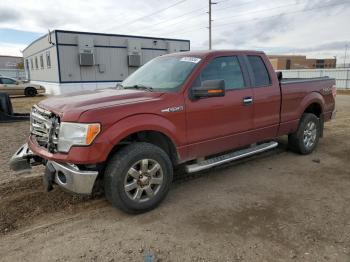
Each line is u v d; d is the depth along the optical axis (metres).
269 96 4.87
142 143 3.56
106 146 3.21
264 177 4.75
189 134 3.93
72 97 3.85
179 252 2.85
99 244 3.00
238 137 4.55
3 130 8.43
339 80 29.92
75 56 22.95
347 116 10.88
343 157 5.75
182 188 4.36
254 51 4.89
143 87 4.19
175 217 3.52
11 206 3.77
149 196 3.61
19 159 3.96
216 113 4.17
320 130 6.07
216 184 4.49
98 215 3.58
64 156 3.22
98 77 24.17
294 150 5.89
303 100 5.56
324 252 2.82
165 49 27.34
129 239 3.08
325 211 3.61
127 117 3.37
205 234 3.15
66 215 3.58
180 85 3.92
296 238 3.05
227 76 4.40
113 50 24.55
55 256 2.82
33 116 3.89
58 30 21.86
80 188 3.24
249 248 2.89
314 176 4.77
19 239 3.10
